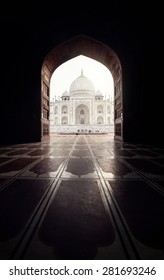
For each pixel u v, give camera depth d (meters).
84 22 10.55
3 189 2.19
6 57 10.64
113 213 1.57
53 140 11.87
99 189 2.19
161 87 9.88
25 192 2.09
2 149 6.57
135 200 1.87
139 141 10.27
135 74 10.48
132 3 9.99
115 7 10.30
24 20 10.52
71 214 1.55
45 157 4.59
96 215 1.53
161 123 9.90
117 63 11.38
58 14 10.55
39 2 10.32
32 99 10.67
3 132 10.55
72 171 3.09
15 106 10.66
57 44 10.64
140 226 1.36
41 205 1.73
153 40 10.04
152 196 1.98
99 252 1.07
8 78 10.67
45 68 11.68
